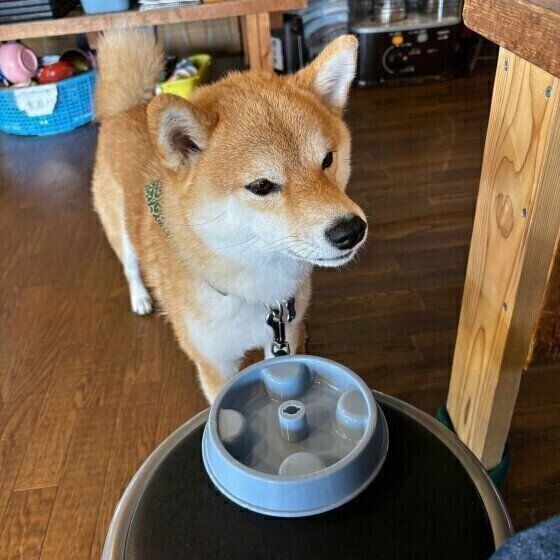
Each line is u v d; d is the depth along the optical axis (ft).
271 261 3.83
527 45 2.46
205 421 2.80
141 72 5.62
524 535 1.55
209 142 3.55
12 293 6.48
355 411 2.47
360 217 3.44
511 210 3.00
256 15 7.73
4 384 5.31
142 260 4.89
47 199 8.22
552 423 4.53
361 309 5.92
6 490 4.35
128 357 5.55
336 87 4.13
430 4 10.93
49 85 9.57
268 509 2.27
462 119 9.64
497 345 3.36
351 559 2.18
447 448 2.55
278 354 3.71
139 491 2.50
